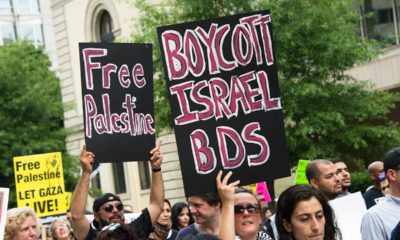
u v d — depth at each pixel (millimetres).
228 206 6336
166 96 21422
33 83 32250
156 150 7391
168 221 9672
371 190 10688
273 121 6781
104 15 34094
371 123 24188
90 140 7211
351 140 20078
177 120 6711
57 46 36719
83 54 7270
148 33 21250
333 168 8570
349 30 20500
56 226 10492
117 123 7293
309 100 20156
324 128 19812
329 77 20984
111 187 33844
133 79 7375
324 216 5594
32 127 31141
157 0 29016
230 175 6637
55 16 36688
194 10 20547
